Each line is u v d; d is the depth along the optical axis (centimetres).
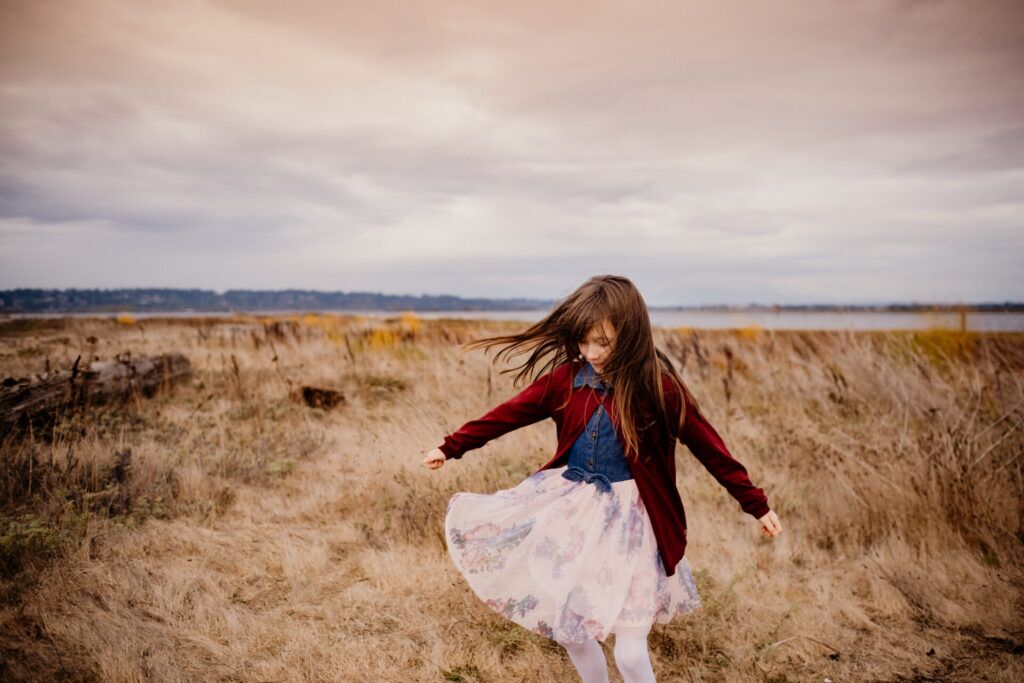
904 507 425
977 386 604
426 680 272
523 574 223
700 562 390
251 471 497
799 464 529
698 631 319
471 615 321
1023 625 330
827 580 378
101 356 942
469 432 239
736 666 297
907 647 315
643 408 223
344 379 864
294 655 281
